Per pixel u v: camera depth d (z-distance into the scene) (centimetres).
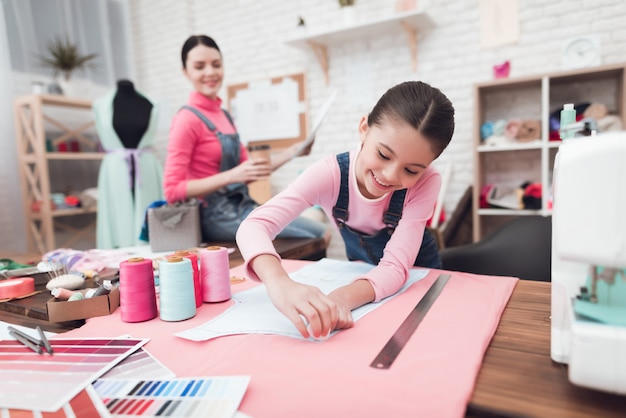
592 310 42
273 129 349
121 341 60
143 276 70
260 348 56
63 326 73
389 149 73
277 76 344
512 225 155
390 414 40
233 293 83
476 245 155
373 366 49
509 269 150
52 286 87
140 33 405
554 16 251
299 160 340
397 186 81
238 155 188
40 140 265
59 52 296
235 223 167
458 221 262
